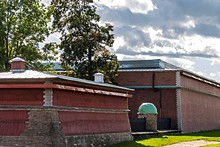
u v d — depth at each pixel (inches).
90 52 2161.7
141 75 2101.4
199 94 2400.3
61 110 964.6
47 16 2122.3
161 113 2052.2
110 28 2174.0
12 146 935.0
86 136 1069.1
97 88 1155.3
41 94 936.9
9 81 948.0
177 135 1779.0
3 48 1964.8
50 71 2091.5
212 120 2701.8
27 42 2065.7
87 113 1096.2
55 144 920.3
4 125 949.2
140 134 1481.3
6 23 1968.5
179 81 2038.6
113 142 1242.6
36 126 928.3
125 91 1381.6
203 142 1446.9
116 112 1299.2
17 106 945.5
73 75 2169.0
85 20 2156.7
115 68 2140.7
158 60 2223.2
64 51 2151.8
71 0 2175.2
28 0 2033.7
